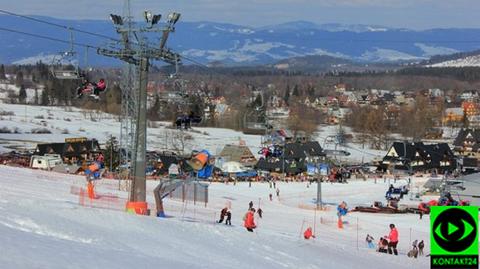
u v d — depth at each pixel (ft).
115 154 362.74
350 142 654.94
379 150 616.39
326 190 337.11
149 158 374.43
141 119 116.78
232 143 549.95
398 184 378.32
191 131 614.75
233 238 89.56
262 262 76.79
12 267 42.96
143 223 84.07
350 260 96.53
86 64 121.39
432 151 494.59
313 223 189.88
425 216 245.65
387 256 113.60
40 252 50.57
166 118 606.96
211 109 634.02
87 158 409.90
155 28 114.83
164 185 118.52
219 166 402.72
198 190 192.65
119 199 145.48
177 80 136.98
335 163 469.57
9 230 59.21
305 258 87.35
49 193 138.51
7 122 634.84
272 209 229.66
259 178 371.97
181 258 65.16
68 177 233.14
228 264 68.85
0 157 359.25
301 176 392.47
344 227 189.67
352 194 332.80
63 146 406.21
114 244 65.16
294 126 627.05
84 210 82.28
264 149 291.99
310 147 433.48
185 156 415.03
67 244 58.08
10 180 168.55
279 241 96.94
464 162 493.36
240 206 218.79
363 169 459.32
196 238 83.82
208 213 157.07
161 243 73.41
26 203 79.30
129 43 115.14
